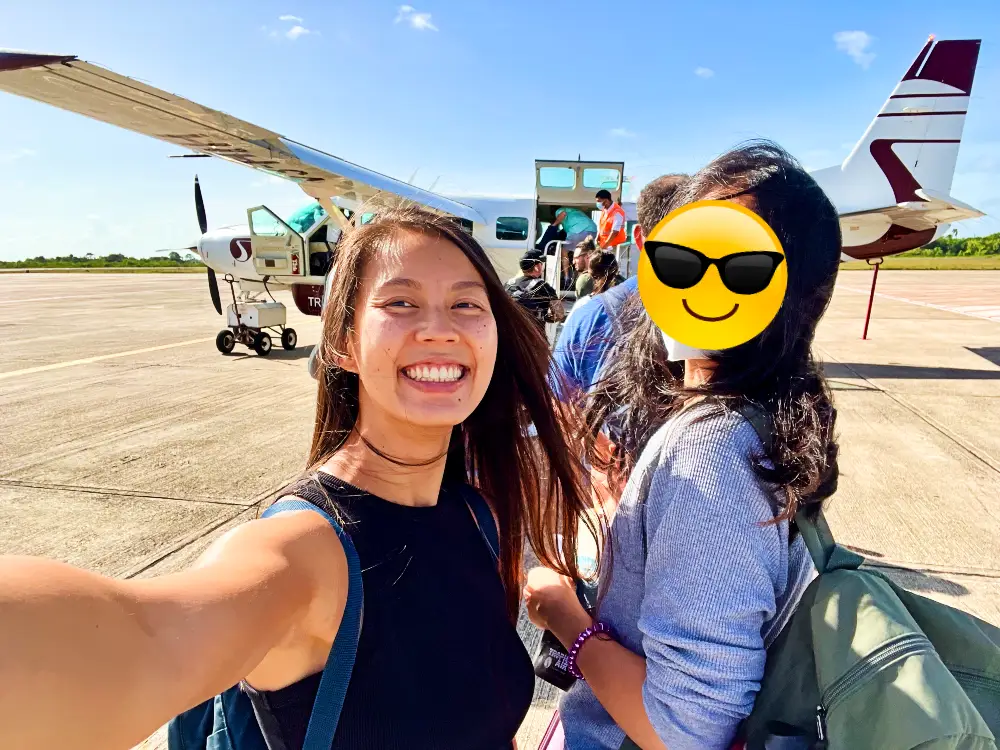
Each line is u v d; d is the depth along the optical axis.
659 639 0.76
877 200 11.40
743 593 0.73
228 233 9.02
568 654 0.98
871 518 3.49
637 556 0.88
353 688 0.71
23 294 22.28
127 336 11.00
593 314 2.00
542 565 1.17
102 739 0.48
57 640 0.46
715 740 0.74
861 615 0.69
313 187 7.22
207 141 6.01
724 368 0.83
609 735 0.98
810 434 0.75
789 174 0.81
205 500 3.61
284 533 0.70
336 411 0.98
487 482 1.09
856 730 0.65
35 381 6.98
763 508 0.75
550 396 1.06
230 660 0.56
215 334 11.30
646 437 0.97
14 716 0.44
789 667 0.74
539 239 11.39
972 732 0.60
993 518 3.50
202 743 0.81
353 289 0.83
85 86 4.80
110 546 3.04
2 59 3.53
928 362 8.67
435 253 0.81
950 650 0.74
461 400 0.79
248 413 5.61
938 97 10.92
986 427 5.38
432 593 0.81
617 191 10.89
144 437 4.85
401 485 0.85
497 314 0.95
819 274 0.81
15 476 3.97
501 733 0.86
